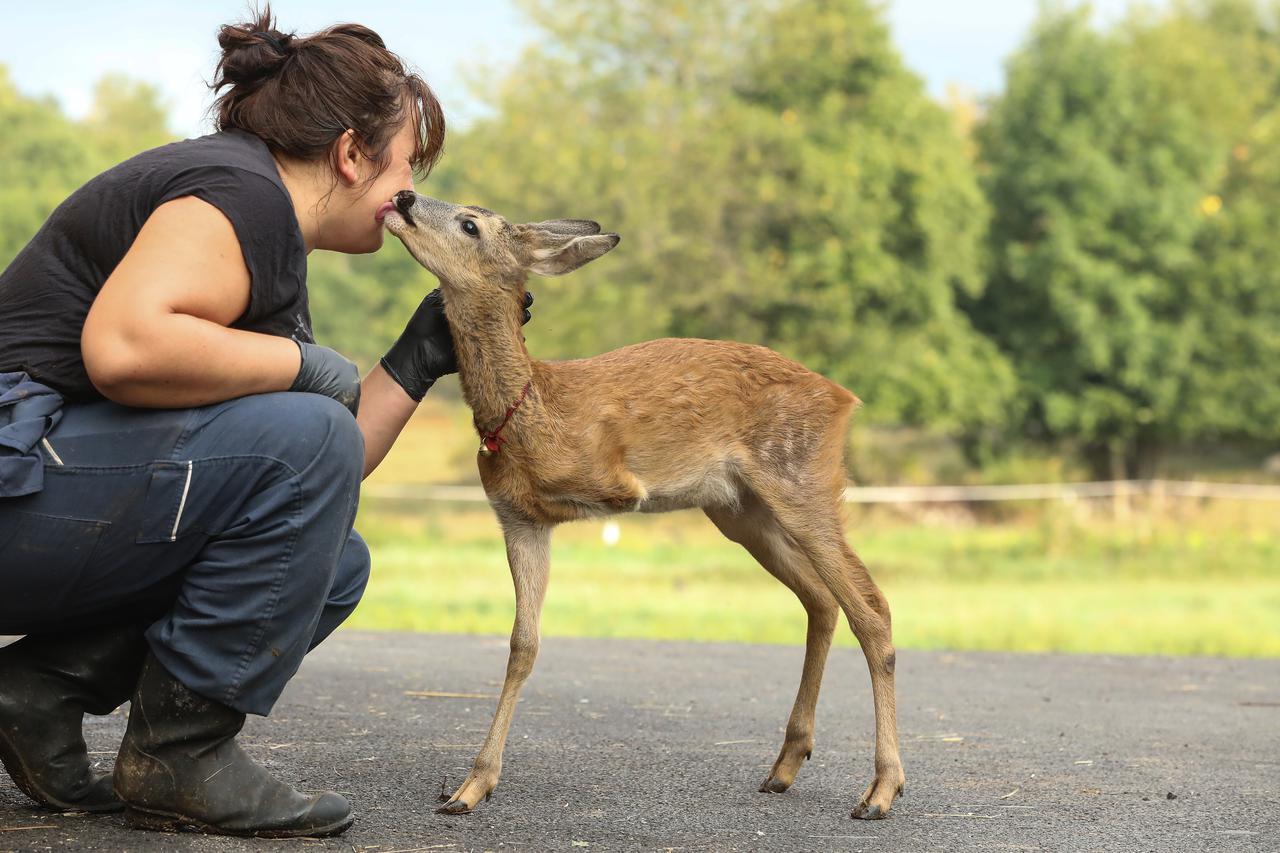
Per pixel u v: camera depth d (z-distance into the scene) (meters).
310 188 3.47
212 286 3.02
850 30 24.94
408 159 3.62
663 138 24.02
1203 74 28.14
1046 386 26.22
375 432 4.09
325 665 6.54
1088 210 25.69
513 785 4.00
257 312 3.15
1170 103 27.00
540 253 4.34
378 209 3.58
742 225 24.11
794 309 24.45
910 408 25.08
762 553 4.54
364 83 3.45
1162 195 25.69
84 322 3.04
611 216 22.97
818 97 25.34
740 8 25.11
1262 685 7.10
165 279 2.95
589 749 4.65
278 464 3.05
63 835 3.09
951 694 6.50
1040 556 19.20
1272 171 27.58
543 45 25.03
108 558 3.03
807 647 4.30
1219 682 7.19
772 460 4.41
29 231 31.14
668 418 4.36
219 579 3.06
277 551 3.07
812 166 23.44
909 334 24.97
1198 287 25.83
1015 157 26.81
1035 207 26.23
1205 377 25.81
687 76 25.44
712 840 3.48
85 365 2.97
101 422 3.02
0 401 2.93
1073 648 9.59
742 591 13.99
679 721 5.36
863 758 4.77
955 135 26.19
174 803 3.12
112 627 3.34
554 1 24.84
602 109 24.80
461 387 4.28
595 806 3.79
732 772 4.40
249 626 3.08
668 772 4.33
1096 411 25.92
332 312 34.84
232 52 3.44
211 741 3.13
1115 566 17.92
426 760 4.29
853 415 4.53
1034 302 26.47
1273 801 4.23
